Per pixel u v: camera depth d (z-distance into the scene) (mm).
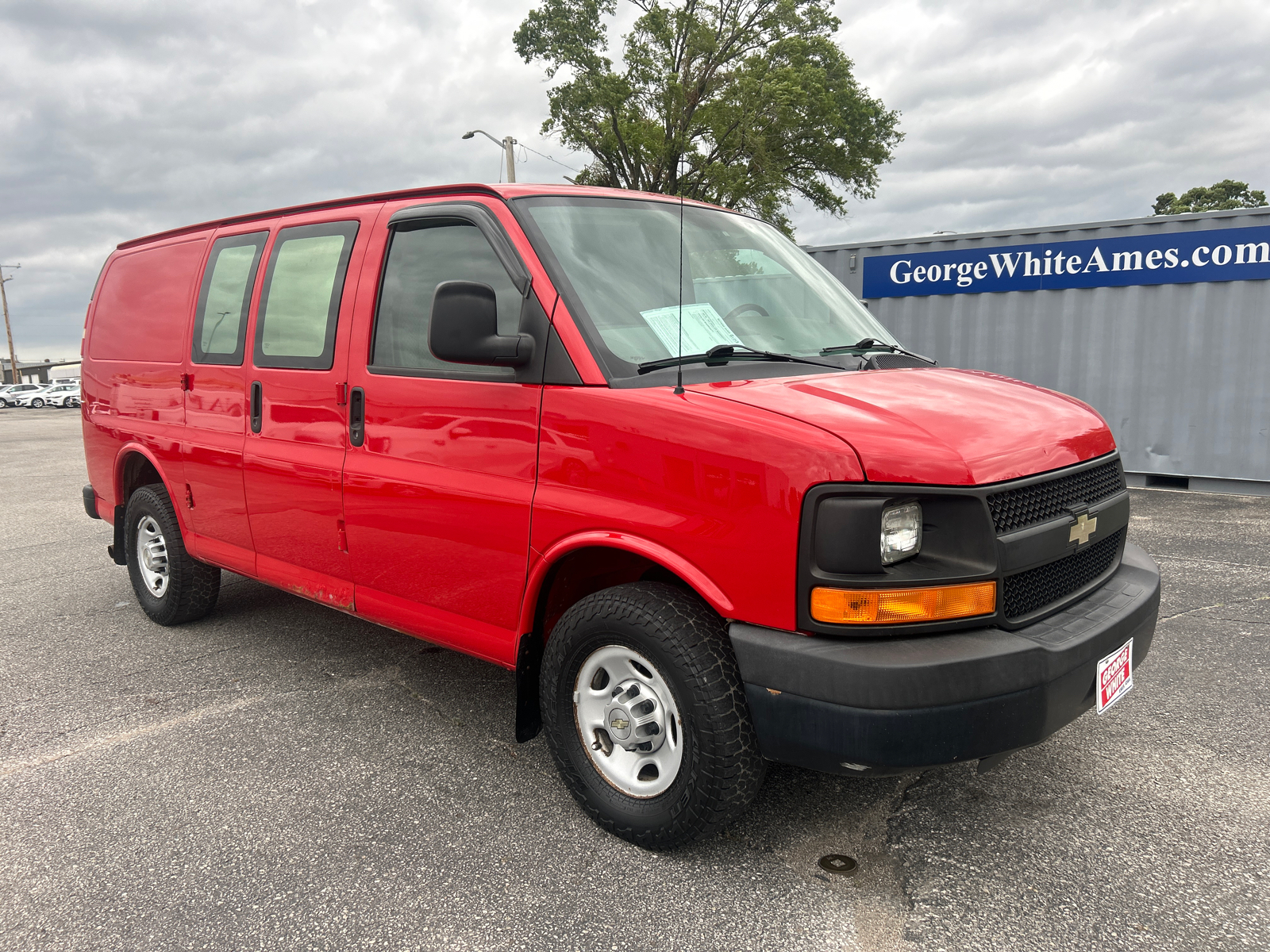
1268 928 2178
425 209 3148
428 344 2756
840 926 2225
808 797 2873
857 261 10586
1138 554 2955
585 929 2236
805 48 36500
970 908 2285
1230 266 8594
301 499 3549
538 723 2902
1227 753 3133
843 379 2658
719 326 2883
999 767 3057
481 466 2830
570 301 2650
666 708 2457
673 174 34688
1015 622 2254
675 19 34531
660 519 2369
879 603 2092
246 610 5188
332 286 3451
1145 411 9219
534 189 3004
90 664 4305
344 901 2373
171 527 4555
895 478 2096
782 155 36375
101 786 3047
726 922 2252
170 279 4551
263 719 3605
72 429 26125
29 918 2328
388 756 3252
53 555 7039
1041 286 9578
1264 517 7465
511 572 2770
